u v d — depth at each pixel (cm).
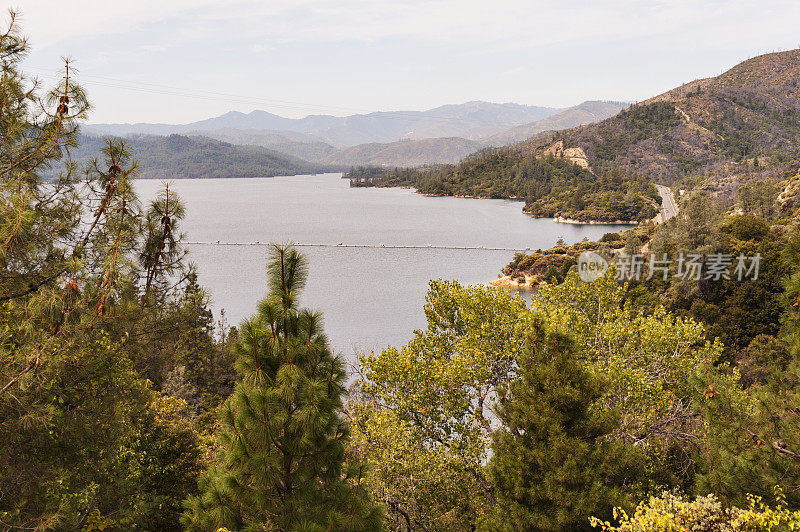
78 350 961
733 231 6675
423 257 15750
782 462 953
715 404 1097
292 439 780
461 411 1681
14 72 1022
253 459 743
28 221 924
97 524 1065
